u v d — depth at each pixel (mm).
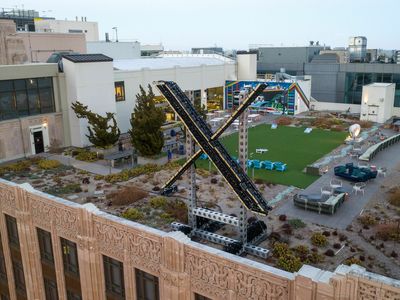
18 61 55750
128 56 86250
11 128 42062
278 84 66875
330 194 28703
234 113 20297
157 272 15367
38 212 19875
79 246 17891
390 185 31344
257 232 21875
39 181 33094
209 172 35000
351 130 44938
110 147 42188
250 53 74188
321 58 91562
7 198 21578
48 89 45469
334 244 20672
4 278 24609
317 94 81438
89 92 46812
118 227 16266
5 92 41438
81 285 18578
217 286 13742
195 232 22828
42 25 96125
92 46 79062
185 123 21531
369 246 20750
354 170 33031
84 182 32438
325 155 41906
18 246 22266
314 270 11734
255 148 45188
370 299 10453
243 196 20438
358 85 76812
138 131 39875
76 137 47062
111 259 17234
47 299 21594
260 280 12555
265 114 66938
